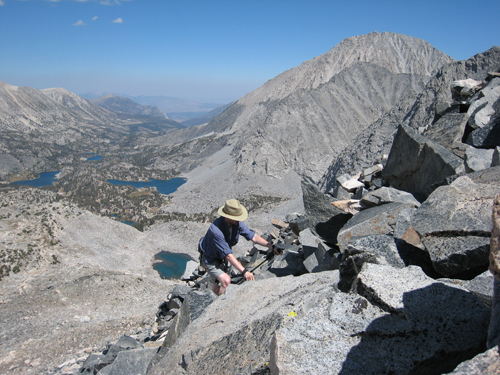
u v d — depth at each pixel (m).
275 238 14.53
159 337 10.94
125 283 57.94
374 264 3.81
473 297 3.14
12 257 74.81
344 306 3.44
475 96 11.73
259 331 4.44
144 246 108.31
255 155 195.12
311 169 185.25
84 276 57.44
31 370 27.61
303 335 3.24
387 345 2.96
